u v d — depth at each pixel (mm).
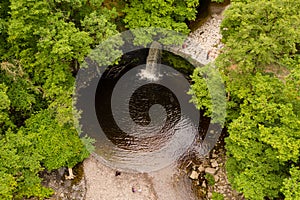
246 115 19062
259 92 18547
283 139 17078
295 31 17734
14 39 20547
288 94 17938
